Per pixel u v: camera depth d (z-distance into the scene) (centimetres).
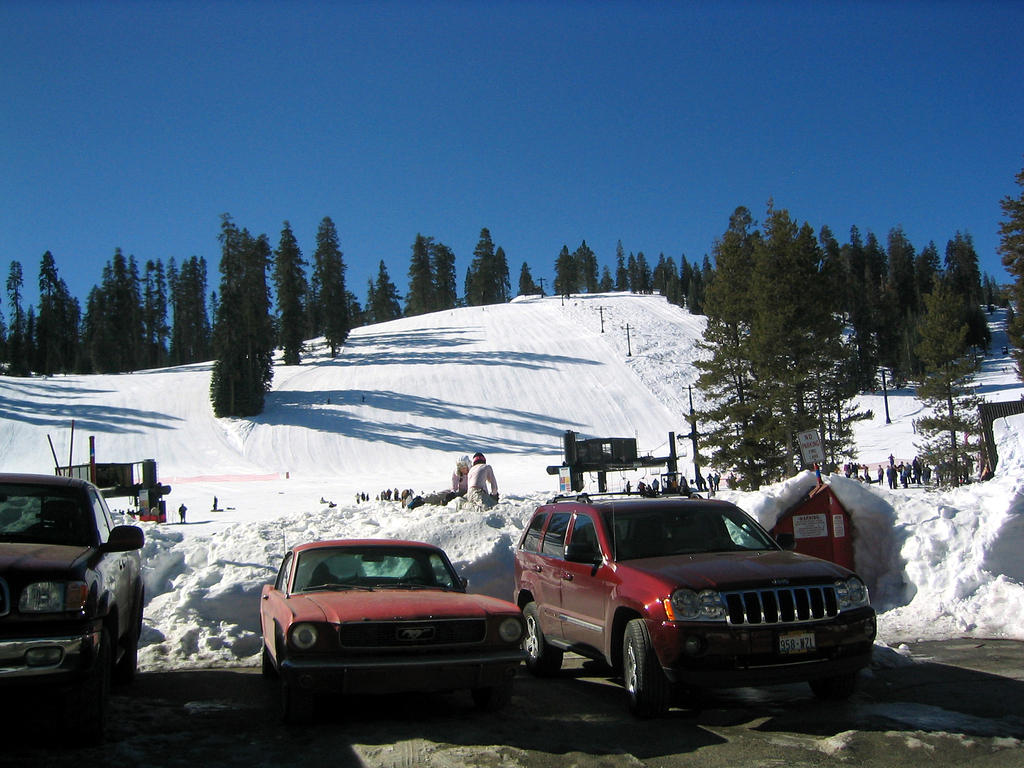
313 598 632
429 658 570
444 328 13912
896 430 7825
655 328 13350
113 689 705
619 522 698
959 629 863
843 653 570
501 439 8919
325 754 504
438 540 1085
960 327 4662
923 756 478
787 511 1034
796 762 473
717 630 548
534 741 531
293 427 8981
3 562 502
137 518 2205
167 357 16225
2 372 12912
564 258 18100
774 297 3744
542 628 777
